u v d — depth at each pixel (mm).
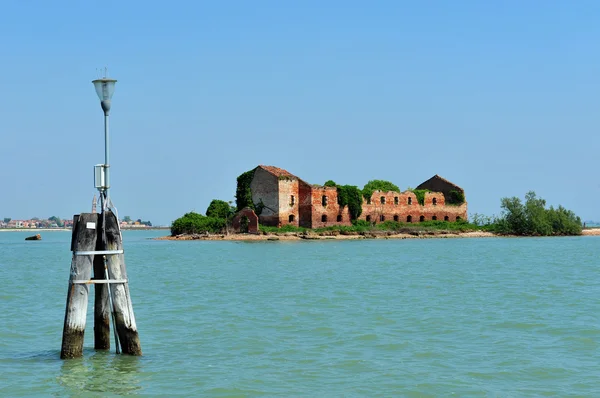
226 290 58125
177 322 42312
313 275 71375
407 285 61438
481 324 41281
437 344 36062
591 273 72562
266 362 32656
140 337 37938
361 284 62438
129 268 81375
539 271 75312
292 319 43188
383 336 37938
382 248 121688
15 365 32000
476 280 65625
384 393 28156
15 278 70125
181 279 67625
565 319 42750
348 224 166000
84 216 31250
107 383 29422
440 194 179750
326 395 27891
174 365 32031
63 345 32531
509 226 180625
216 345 36000
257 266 83438
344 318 43469
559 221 184875
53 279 69000
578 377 30188
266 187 158000
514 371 31078
